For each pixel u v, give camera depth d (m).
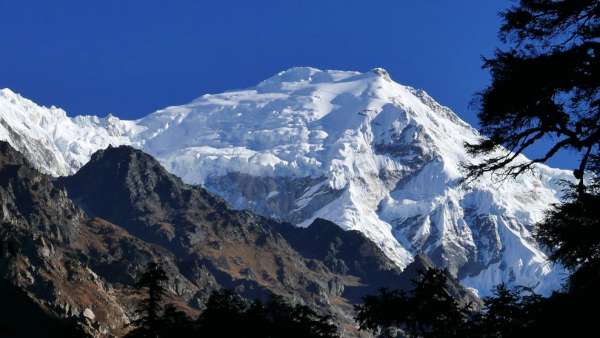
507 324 101.38
